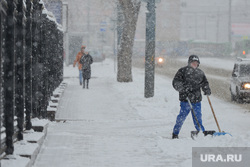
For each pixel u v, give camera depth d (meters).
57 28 45.62
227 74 83.69
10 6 16.53
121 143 23.11
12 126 16.62
